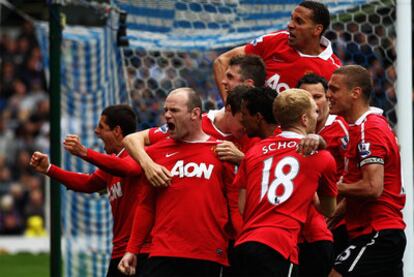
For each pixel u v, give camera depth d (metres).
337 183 18.92
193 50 26.77
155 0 25.20
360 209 19.47
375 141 18.95
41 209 54.97
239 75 19.27
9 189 55.50
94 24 29.09
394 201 19.47
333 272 19.50
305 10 20.50
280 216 17.16
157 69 32.03
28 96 62.25
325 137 19.52
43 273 36.84
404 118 23.55
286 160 17.38
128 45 26.28
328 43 21.14
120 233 20.77
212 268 17.94
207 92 32.25
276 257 16.94
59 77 23.30
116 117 21.27
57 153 23.19
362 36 27.94
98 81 30.02
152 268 17.91
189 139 18.31
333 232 20.58
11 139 57.91
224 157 17.97
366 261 19.27
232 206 18.09
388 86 27.34
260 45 21.19
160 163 18.25
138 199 20.31
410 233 22.97
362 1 24.28
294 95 17.52
